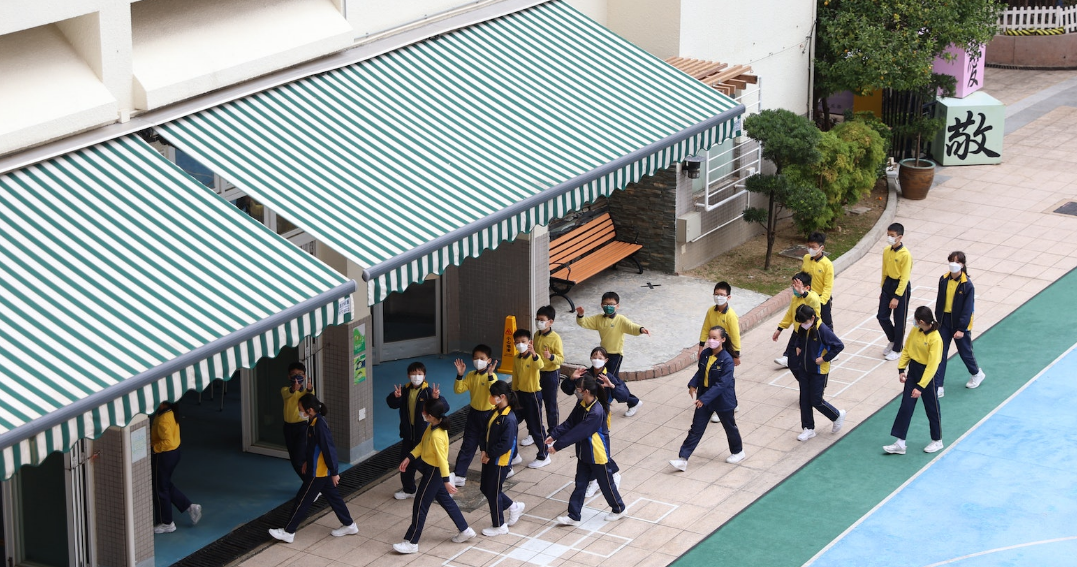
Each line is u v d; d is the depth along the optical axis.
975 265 24.48
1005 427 18.47
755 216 23.94
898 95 29.14
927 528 15.82
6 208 12.65
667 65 19.92
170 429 15.70
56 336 11.45
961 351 19.61
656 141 17.69
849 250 25.09
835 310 22.80
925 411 18.14
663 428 18.64
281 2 16.41
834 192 24.53
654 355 20.75
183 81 14.76
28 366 11.05
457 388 16.56
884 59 26.28
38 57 13.75
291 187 14.34
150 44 14.81
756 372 20.48
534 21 19.72
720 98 19.47
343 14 16.97
